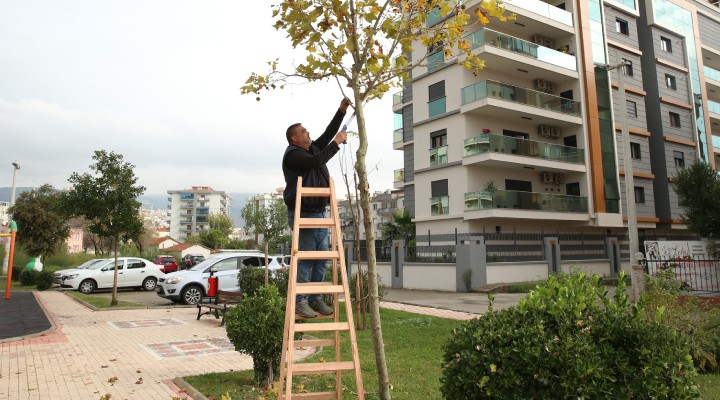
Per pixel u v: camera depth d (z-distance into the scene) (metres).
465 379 3.08
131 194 17.23
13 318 13.27
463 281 20.95
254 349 6.03
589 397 2.80
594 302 3.28
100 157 16.81
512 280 22.11
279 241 63.50
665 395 2.80
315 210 4.55
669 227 30.88
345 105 4.64
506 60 25.34
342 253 3.87
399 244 24.47
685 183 22.25
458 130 26.12
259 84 4.81
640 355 2.91
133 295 21.64
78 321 12.92
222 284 17.12
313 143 4.83
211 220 93.69
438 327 10.81
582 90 28.12
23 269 27.78
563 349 2.87
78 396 5.90
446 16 4.56
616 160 28.50
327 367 3.52
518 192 24.61
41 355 8.46
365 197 3.91
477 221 25.16
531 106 25.86
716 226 20.81
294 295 3.71
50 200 31.86
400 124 34.56
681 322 7.23
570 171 27.69
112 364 7.74
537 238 23.72
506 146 24.97
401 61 4.41
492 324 3.22
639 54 32.12
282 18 4.42
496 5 4.34
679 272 11.80
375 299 3.79
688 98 34.34
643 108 31.81
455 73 26.56
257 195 125.44
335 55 4.15
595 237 26.53
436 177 27.23
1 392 6.09
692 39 35.59
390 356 7.81
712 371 6.86
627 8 31.73
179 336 10.49
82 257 41.16
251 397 5.66
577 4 28.80
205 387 6.12
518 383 2.91
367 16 4.31
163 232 144.50
